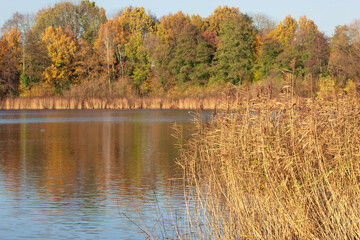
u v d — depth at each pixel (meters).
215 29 95.38
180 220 10.12
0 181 15.14
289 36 89.50
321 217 7.06
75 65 82.94
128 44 86.88
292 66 8.77
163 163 18.91
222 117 10.09
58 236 9.44
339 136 7.98
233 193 8.04
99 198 12.68
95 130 35.22
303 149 8.05
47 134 32.34
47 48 81.06
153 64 87.38
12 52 80.88
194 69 82.81
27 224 10.30
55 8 100.62
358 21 50.12
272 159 8.01
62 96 72.44
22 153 22.47
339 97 8.96
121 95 75.69
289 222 7.01
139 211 11.20
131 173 16.56
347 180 7.48
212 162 9.78
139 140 28.16
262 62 78.81
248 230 7.48
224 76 79.69
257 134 8.52
